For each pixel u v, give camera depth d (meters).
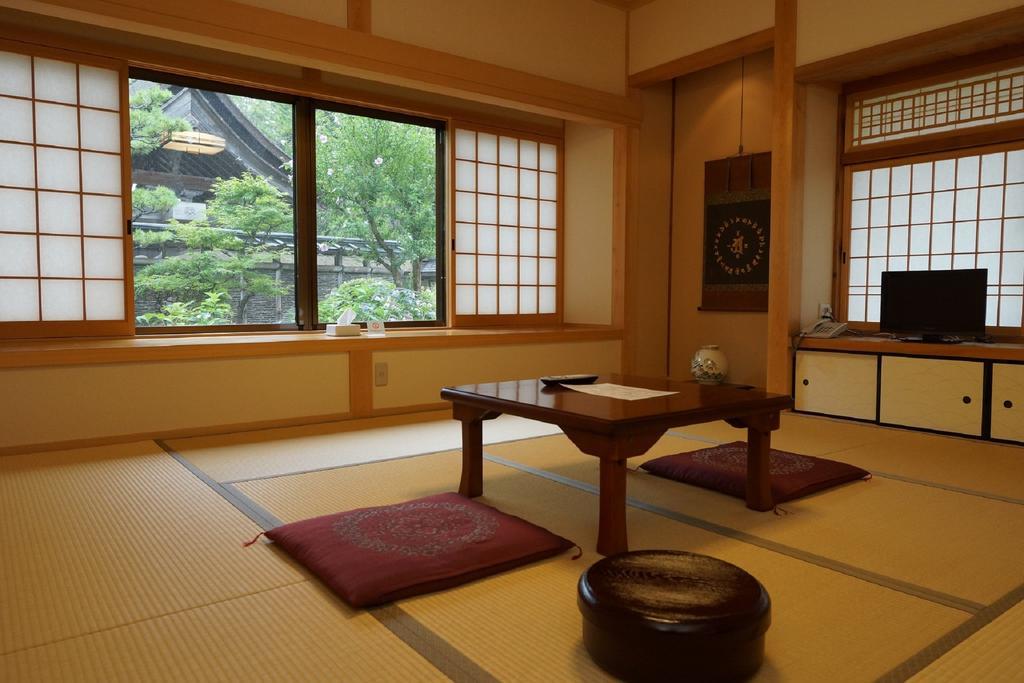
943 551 2.11
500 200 5.41
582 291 5.73
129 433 3.58
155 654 1.47
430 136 8.37
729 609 1.35
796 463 3.01
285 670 1.41
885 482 2.89
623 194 5.35
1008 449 3.50
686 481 2.86
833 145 4.71
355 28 3.92
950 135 4.22
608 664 1.40
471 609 1.70
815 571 1.95
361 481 2.88
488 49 4.51
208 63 4.12
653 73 5.17
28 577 1.88
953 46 3.83
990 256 4.12
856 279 4.73
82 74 3.73
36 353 3.30
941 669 1.43
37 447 3.35
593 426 2.03
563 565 1.99
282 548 2.09
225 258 6.58
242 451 3.42
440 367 4.64
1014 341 4.04
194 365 3.75
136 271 6.20
